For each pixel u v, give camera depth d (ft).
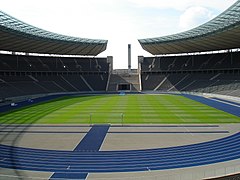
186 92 248.73
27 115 126.00
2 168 57.88
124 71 324.80
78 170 56.59
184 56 292.20
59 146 74.49
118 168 57.62
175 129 94.63
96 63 306.35
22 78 246.88
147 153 67.67
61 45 246.88
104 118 117.19
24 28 189.67
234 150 69.41
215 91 223.10
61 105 163.02
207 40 217.36
